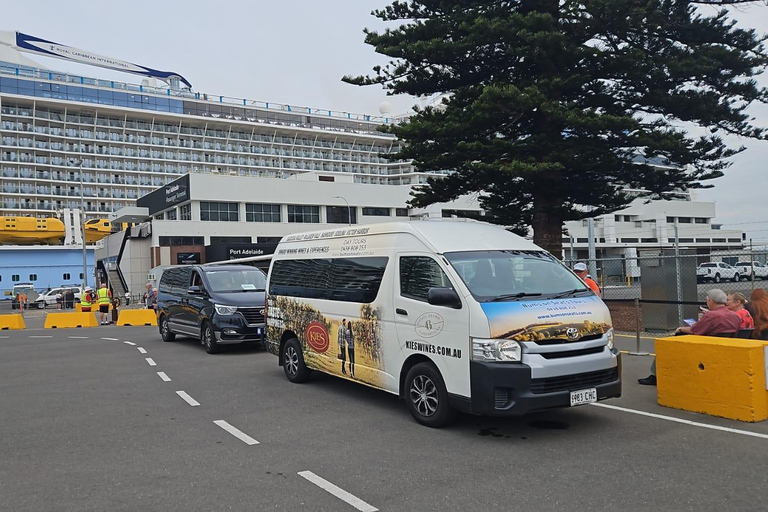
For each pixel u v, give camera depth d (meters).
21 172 90.75
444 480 4.54
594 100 14.73
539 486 4.36
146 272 49.56
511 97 12.57
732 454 5.00
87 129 98.00
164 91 108.31
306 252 8.76
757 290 7.66
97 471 4.93
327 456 5.23
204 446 5.63
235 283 13.38
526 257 6.57
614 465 4.80
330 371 7.89
